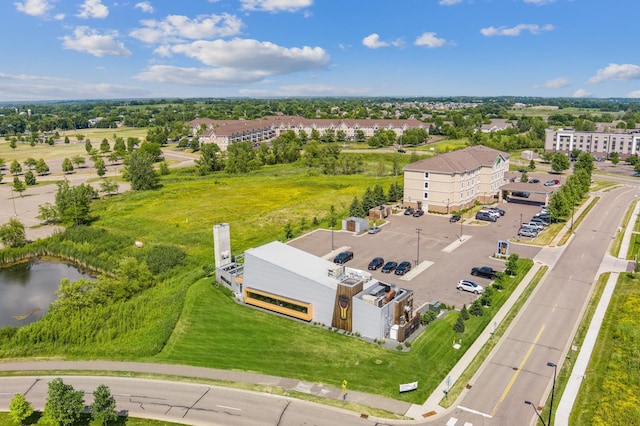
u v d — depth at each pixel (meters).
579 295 68.06
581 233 98.88
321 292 60.16
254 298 66.44
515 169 173.00
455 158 121.69
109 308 65.62
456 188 115.31
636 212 114.81
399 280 74.44
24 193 154.75
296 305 62.22
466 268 79.38
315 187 154.50
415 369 50.22
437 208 117.19
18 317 71.00
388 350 53.97
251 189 154.00
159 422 42.50
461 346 54.56
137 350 55.22
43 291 81.44
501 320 60.81
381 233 100.94
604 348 53.69
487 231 100.94
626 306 63.06
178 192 150.00
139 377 49.91
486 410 43.50
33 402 45.88
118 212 126.12
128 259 77.88
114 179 180.25
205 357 53.69
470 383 47.72
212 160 195.88
